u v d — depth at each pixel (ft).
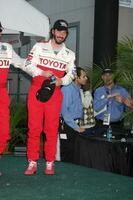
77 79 19.30
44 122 15.53
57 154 19.60
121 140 16.85
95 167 17.65
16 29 19.75
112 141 17.01
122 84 22.04
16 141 23.17
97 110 20.33
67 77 15.31
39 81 15.07
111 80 20.49
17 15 19.84
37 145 15.62
